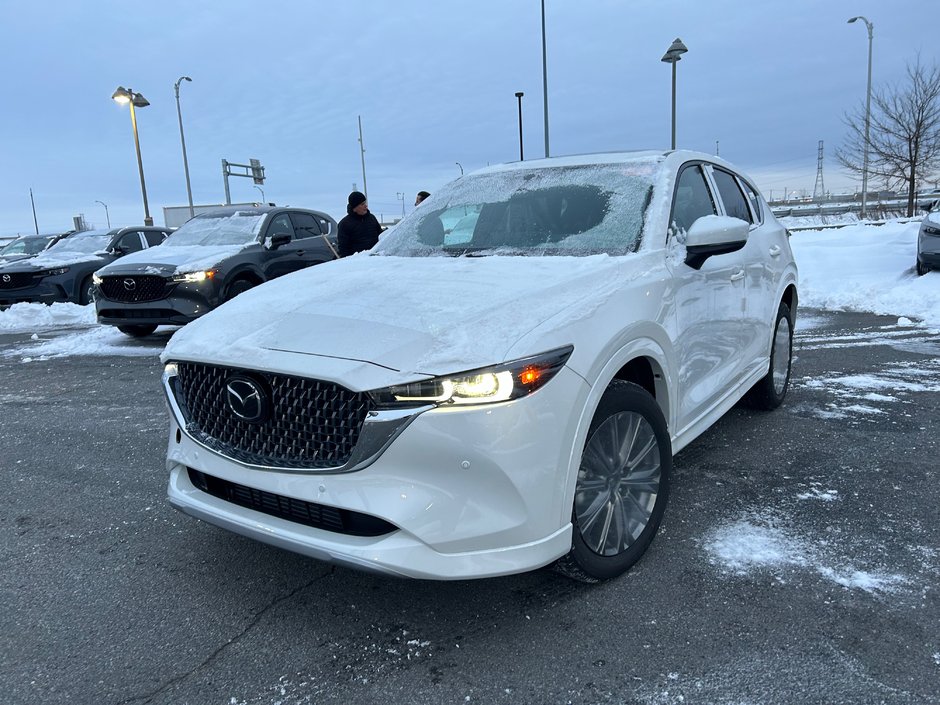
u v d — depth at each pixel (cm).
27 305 1209
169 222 3192
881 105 2361
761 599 256
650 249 309
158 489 395
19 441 494
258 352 240
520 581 277
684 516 327
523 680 218
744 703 203
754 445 420
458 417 214
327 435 227
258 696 216
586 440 247
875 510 327
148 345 896
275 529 238
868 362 633
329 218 1092
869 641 229
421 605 263
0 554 318
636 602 258
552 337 233
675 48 1980
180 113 3095
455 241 366
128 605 271
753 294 411
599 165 376
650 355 279
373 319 246
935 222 1066
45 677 228
